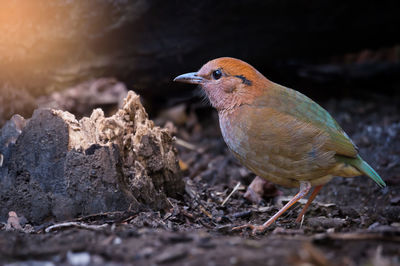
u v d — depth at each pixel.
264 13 15.07
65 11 13.30
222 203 10.21
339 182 12.26
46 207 8.21
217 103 9.20
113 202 8.07
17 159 8.49
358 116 16.80
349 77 19.39
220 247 6.20
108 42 14.05
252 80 8.93
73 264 5.76
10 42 13.44
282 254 5.84
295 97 8.86
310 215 9.66
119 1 13.28
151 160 8.95
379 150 13.88
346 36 16.81
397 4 16.22
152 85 15.53
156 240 6.47
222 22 14.70
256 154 8.62
